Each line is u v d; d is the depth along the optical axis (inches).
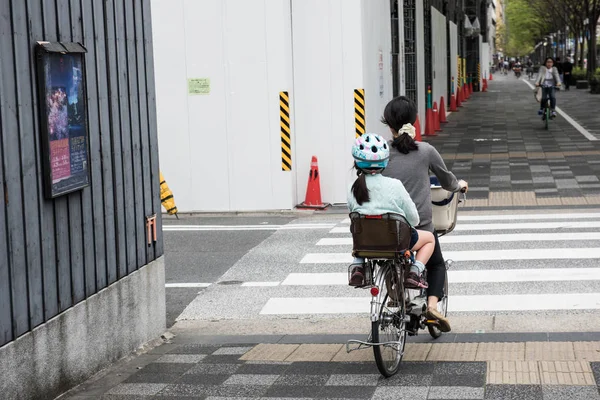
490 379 408.5
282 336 547.2
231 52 1072.2
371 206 412.5
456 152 1594.5
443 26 2677.2
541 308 588.7
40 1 404.8
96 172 462.9
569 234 839.1
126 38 506.6
